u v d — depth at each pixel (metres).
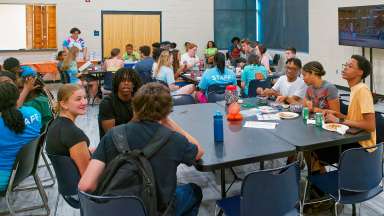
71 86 2.30
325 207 2.79
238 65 7.19
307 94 3.27
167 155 1.70
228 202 2.18
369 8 6.89
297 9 9.65
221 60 4.62
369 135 2.50
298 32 9.70
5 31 9.12
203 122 2.92
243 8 11.11
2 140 2.59
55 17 9.55
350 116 2.73
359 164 2.18
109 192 1.63
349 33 7.54
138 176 1.64
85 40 9.95
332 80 8.55
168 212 1.70
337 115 2.94
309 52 9.27
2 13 9.03
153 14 10.37
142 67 5.90
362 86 2.64
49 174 3.69
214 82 4.61
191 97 4.10
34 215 2.92
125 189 1.63
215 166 1.99
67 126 2.24
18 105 3.19
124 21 10.17
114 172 1.65
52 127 2.27
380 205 2.94
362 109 2.57
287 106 3.34
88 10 9.84
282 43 10.41
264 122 2.84
